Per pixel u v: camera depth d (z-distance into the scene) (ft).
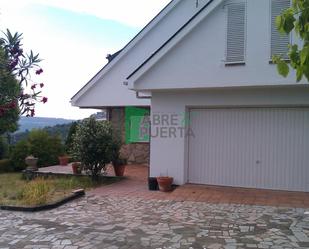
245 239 22.61
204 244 21.88
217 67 34.96
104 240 22.82
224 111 37.93
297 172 35.50
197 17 35.29
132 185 41.55
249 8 34.04
